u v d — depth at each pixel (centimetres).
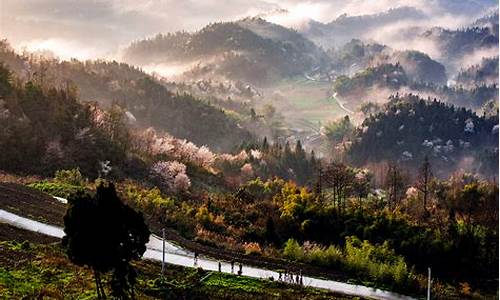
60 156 12656
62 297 4597
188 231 8475
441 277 8012
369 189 15888
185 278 6103
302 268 7225
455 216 10644
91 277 5203
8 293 4391
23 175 11238
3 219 7088
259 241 8925
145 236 4181
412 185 15950
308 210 9712
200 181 15225
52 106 14538
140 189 10900
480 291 7619
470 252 8306
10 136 12438
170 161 15050
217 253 7475
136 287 5531
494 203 11375
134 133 17550
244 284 6166
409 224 9331
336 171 13450
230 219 9725
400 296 6600
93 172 12725
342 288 6612
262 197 12938
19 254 5572
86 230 3912
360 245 8550
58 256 5756
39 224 7150
